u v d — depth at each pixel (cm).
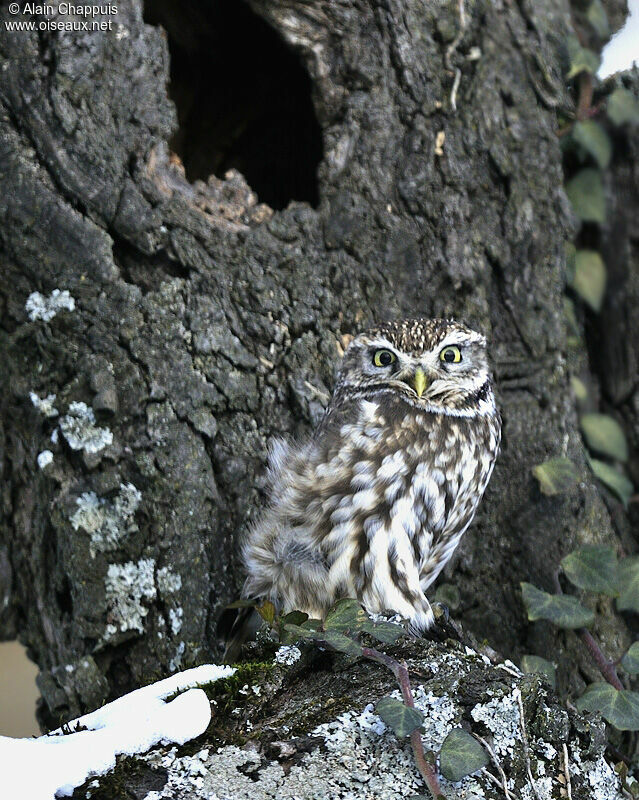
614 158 677
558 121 671
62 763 375
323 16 598
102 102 558
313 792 376
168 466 551
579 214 676
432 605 548
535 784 397
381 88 604
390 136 604
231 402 566
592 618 563
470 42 621
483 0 629
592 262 677
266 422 573
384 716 385
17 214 552
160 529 546
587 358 681
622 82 679
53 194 553
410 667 433
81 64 555
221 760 386
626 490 643
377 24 604
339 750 390
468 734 385
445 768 371
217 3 695
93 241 554
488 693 413
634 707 499
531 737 413
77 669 542
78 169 553
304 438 566
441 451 545
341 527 529
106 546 544
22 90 553
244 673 435
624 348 672
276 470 546
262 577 539
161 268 566
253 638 529
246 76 746
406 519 535
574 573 577
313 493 533
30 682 898
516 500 605
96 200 555
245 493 564
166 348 558
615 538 632
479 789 385
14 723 880
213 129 750
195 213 572
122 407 551
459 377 557
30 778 366
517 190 626
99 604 540
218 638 554
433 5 612
